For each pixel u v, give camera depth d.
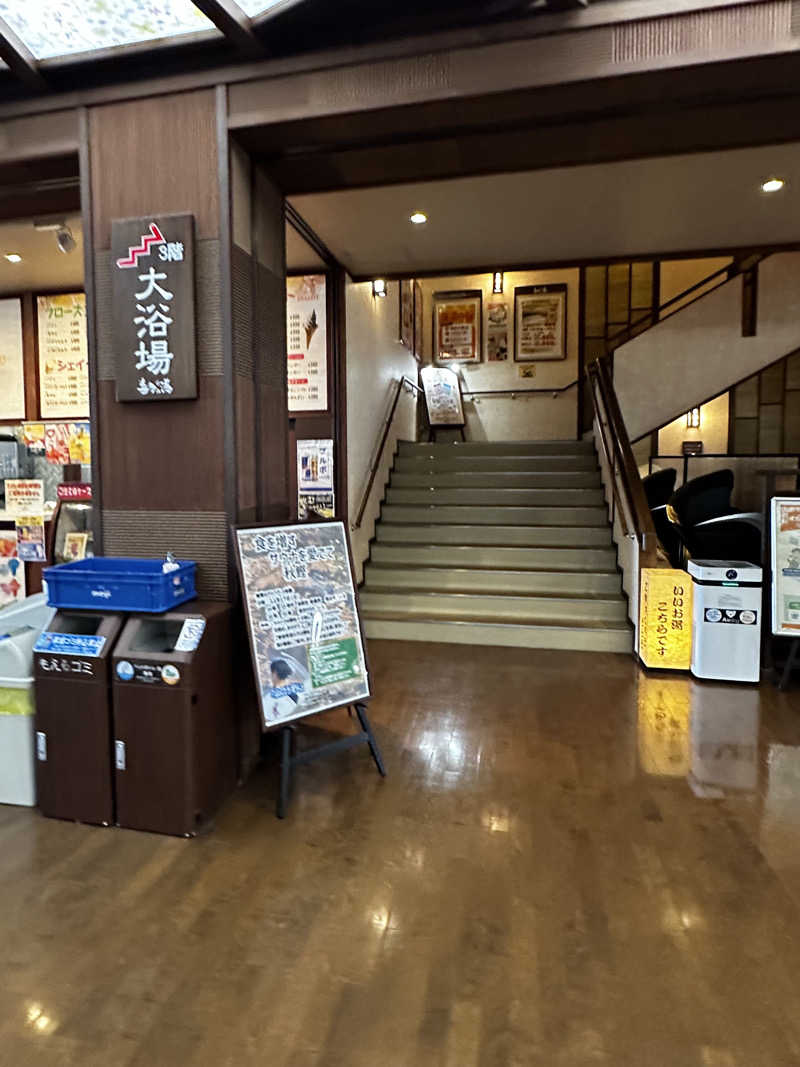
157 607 2.23
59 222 3.38
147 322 2.46
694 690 3.48
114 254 2.47
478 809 2.31
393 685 3.56
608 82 2.14
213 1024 1.41
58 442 4.88
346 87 2.31
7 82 2.56
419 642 4.35
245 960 1.60
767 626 3.73
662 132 2.46
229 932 1.69
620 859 2.01
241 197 2.51
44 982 1.53
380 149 2.54
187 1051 1.34
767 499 3.64
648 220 3.78
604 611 4.42
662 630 3.75
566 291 8.05
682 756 2.71
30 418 5.00
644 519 4.02
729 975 1.54
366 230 3.94
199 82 2.40
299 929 1.70
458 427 7.95
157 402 2.51
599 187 3.33
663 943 1.65
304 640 2.46
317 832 2.17
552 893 1.85
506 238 4.08
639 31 2.10
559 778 2.53
